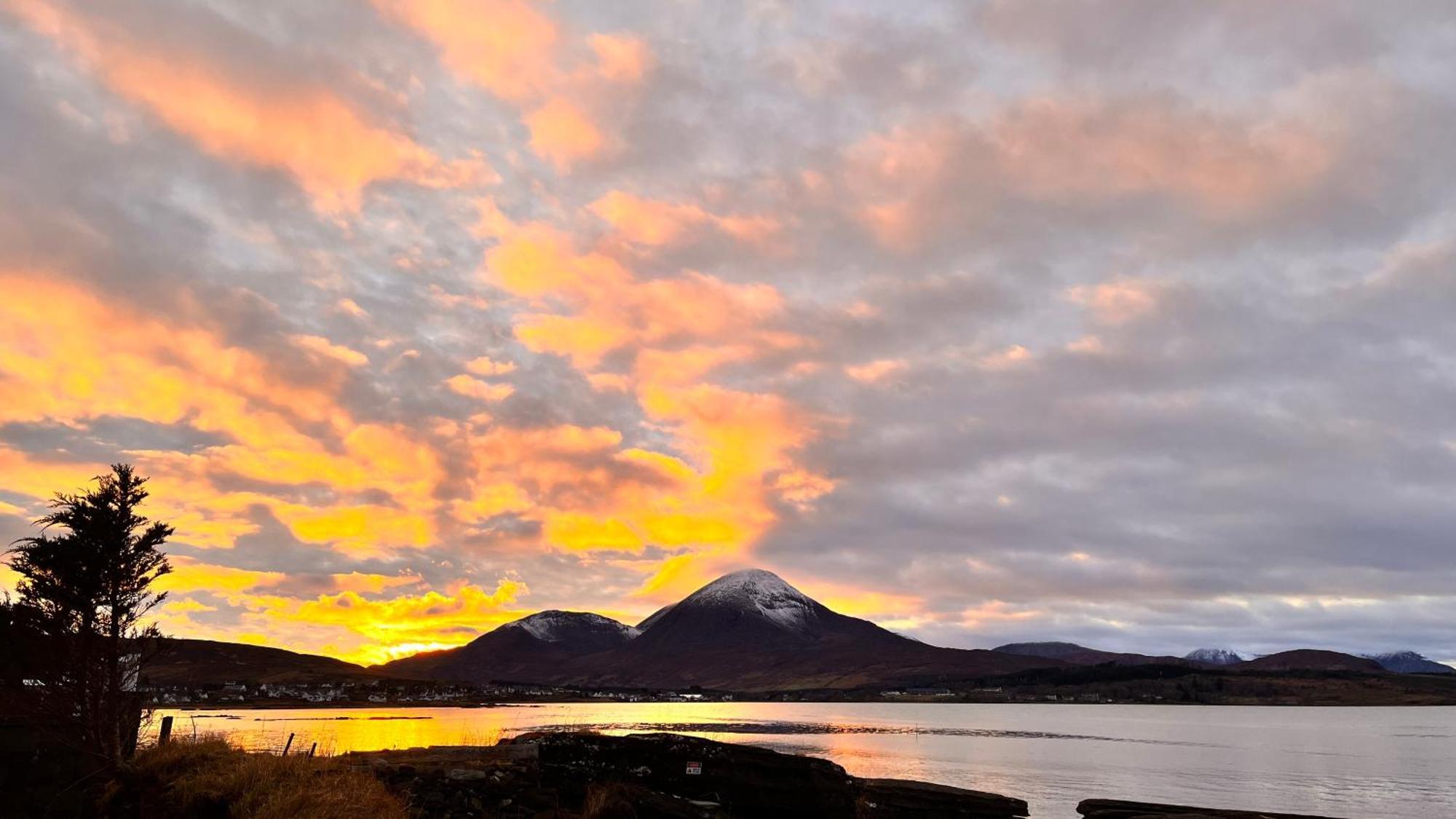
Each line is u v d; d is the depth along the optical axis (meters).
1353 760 125.31
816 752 123.94
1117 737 175.62
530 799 26.95
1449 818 70.75
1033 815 62.75
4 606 22.61
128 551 24.45
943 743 152.50
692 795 34.62
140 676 25.53
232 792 20.02
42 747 21.48
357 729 132.75
